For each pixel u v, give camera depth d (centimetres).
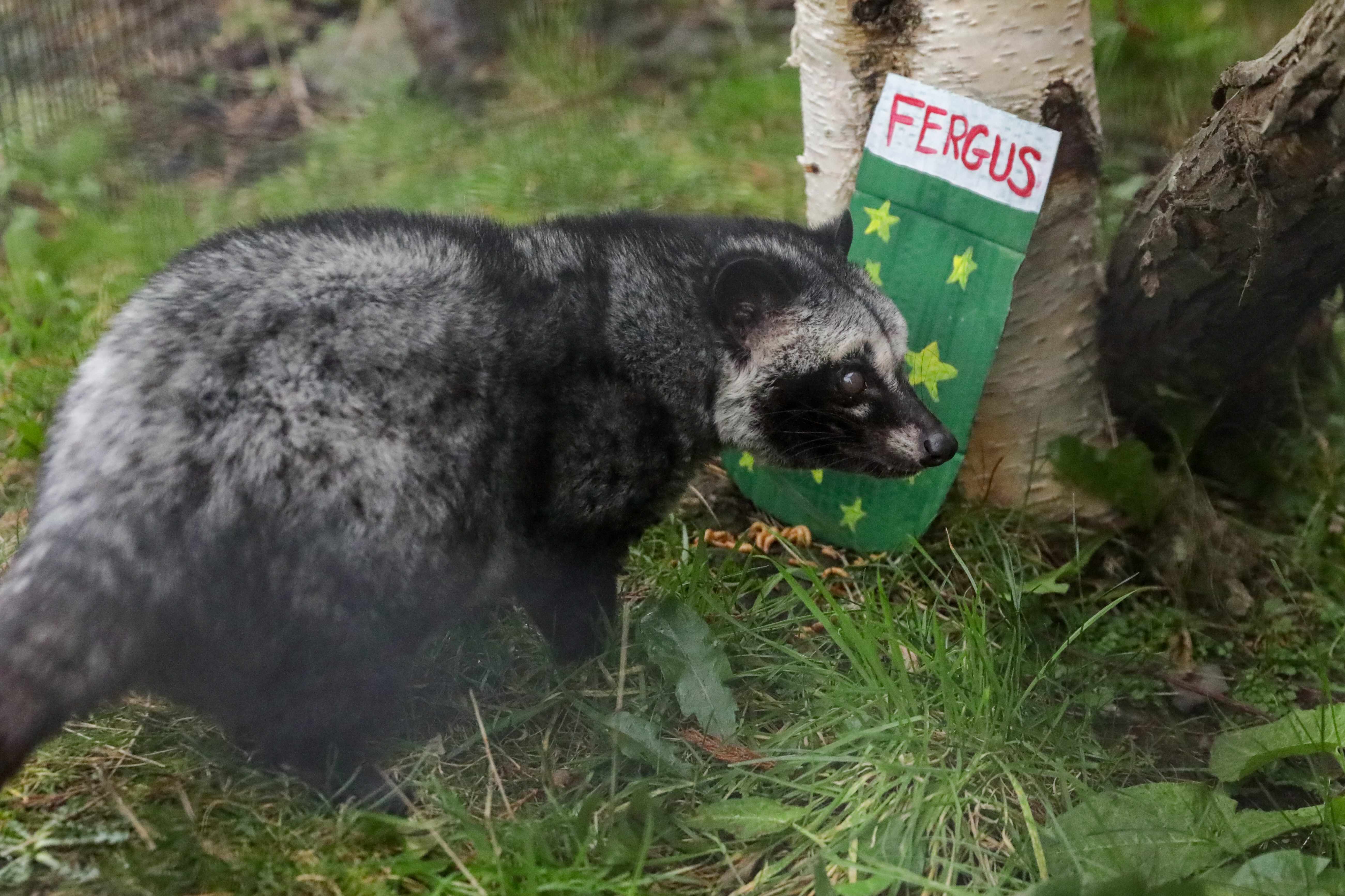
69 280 550
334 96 727
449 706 363
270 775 323
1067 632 418
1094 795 315
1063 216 429
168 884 282
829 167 448
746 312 369
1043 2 403
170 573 281
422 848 301
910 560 430
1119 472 437
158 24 731
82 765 324
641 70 743
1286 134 342
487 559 333
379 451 299
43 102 673
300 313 302
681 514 455
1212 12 674
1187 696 401
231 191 635
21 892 280
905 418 386
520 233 360
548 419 338
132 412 287
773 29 778
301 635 299
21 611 271
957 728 333
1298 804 362
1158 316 437
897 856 296
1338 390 496
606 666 377
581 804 313
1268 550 457
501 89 727
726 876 301
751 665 381
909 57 418
